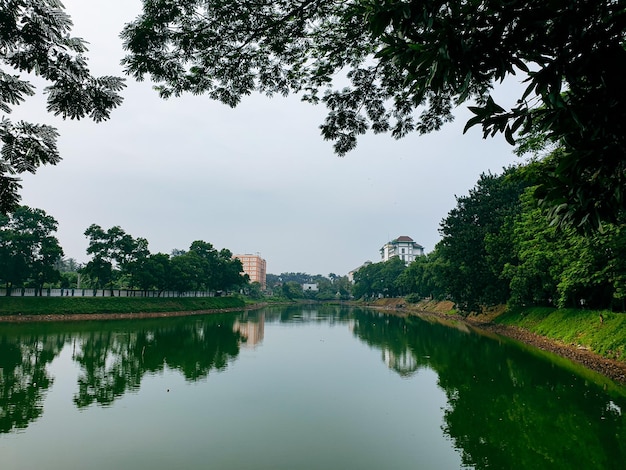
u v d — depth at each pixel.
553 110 3.39
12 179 4.91
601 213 3.50
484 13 3.27
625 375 16.53
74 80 4.84
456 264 41.84
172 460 10.49
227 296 93.56
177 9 6.24
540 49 3.30
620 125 3.25
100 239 54.84
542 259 27.61
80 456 10.68
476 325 42.03
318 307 107.94
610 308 24.38
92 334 33.59
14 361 22.09
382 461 10.46
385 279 102.69
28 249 45.31
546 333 28.12
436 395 16.19
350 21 6.98
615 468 9.78
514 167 40.41
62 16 4.51
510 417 13.38
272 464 10.33
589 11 3.08
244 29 6.91
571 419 12.89
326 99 8.77
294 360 23.77
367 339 33.38
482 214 42.16
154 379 18.67
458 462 10.35
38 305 45.59
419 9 3.28
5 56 4.59
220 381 18.47
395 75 8.23
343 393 16.55
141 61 6.84
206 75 7.62
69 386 17.23
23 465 10.14
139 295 63.75
